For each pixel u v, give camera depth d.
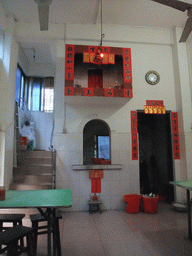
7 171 5.10
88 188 5.44
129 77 5.31
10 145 5.34
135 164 5.68
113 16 5.64
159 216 4.84
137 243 3.40
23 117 7.57
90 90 5.10
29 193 2.96
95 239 3.56
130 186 5.56
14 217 2.93
